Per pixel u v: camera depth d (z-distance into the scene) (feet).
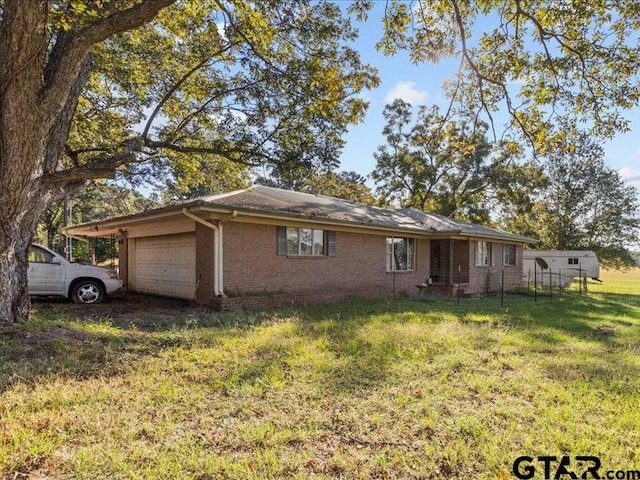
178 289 41.22
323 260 42.16
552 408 13.32
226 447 10.50
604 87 22.85
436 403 13.61
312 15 28.25
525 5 21.89
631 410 13.26
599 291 69.21
